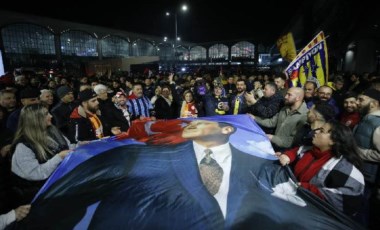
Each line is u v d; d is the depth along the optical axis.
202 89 6.03
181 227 1.43
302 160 2.04
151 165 1.86
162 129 2.39
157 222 1.45
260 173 1.91
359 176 1.71
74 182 1.74
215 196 1.63
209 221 1.47
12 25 32.72
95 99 3.33
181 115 5.17
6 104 3.76
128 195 1.61
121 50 50.34
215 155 2.00
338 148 1.77
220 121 2.66
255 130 2.48
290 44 5.28
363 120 2.55
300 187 1.75
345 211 1.67
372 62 16.80
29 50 35.09
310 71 4.27
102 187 1.68
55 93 5.80
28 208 1.59
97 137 3.41
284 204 1.63
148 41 55.66
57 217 1.51
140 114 5.05
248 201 1.62
